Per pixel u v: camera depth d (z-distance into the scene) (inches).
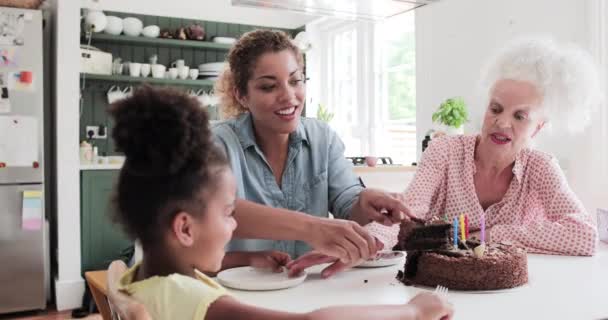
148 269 31.1
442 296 37.2
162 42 167.5
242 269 47.4
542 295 39.7
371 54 181.2
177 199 28.8
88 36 156.2
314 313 28.6
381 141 181.5
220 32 186.7
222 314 27.5
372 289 42.0
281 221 44.4
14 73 130.2
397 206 52.4
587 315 34.9
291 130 55.2
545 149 119.3
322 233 43.2
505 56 60.2
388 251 54.4
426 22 155.8
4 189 129.6
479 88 65.4
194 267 31.6
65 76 137.3
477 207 63.1
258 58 53.2
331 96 199.9
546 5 119.0
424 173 64.4
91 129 165.6
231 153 54.2
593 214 108.2
